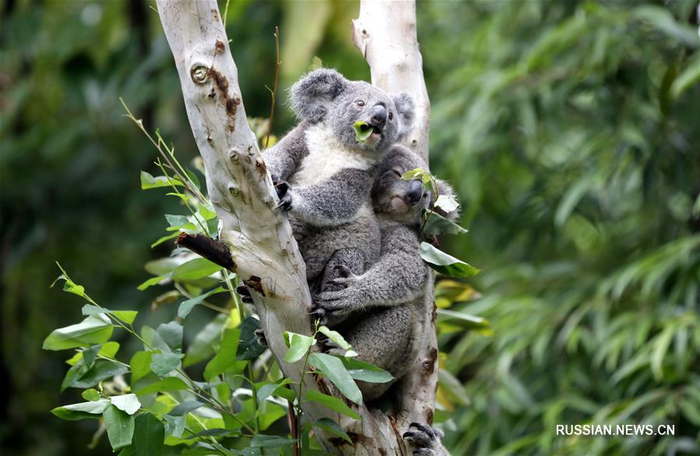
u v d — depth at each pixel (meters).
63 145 15.33
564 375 11.76
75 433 15.71
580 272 12.87
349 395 5.10
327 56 15.17
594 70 12.48
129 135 16.28
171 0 5.18
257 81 16.08
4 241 15.42
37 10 16.03
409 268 6.53
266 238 5.57
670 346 10.95
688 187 12.30
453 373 11.66
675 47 12.61
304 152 6.96
